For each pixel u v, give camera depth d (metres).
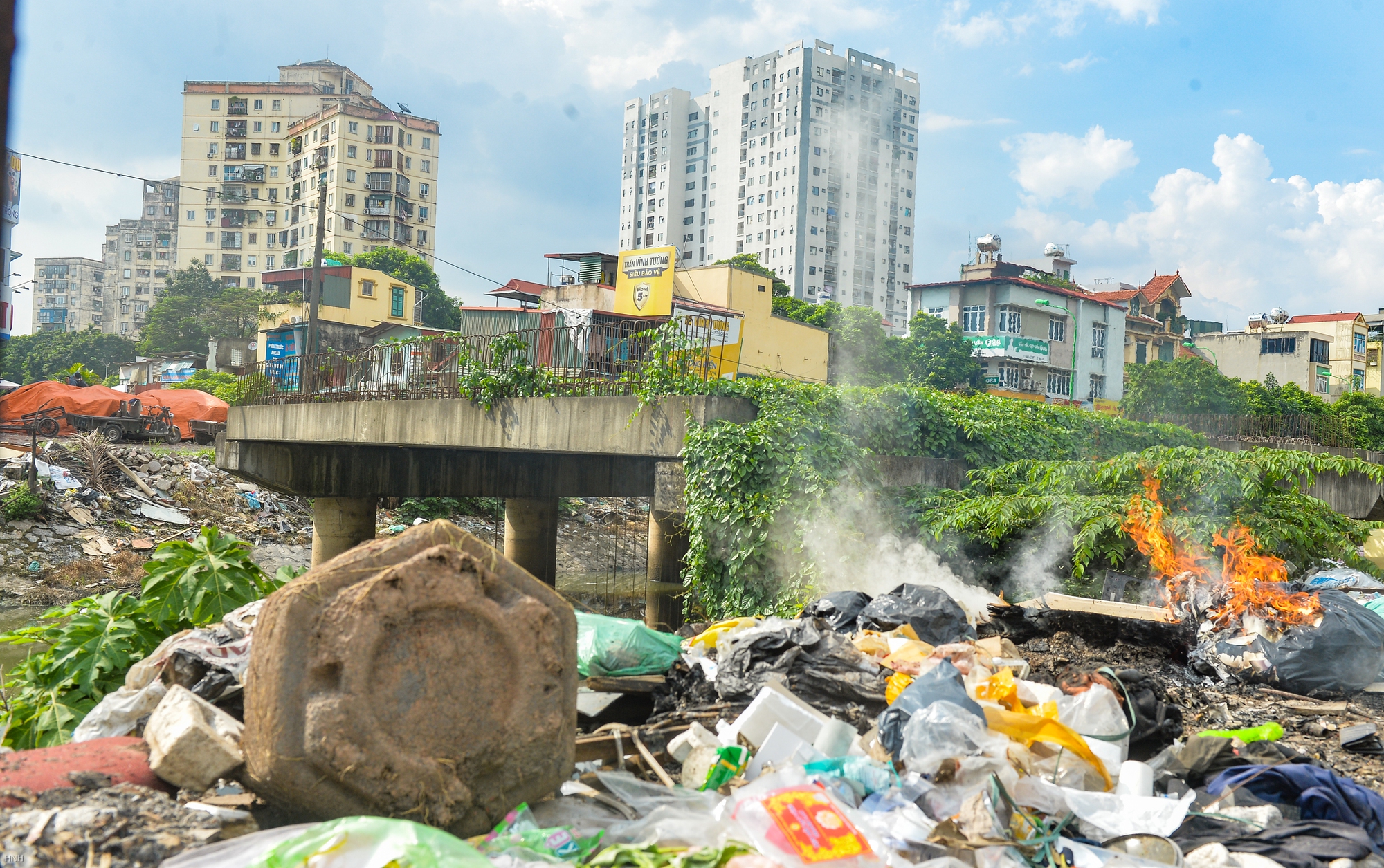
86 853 2.70
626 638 5.61
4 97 2.21
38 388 31.59
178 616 5.91
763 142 101.69
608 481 20.52
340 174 87.00
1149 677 5.49
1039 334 53.00
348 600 3.07
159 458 26.69
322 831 2.67
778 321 33.75
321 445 20.44
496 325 32.25
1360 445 26.44
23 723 5.19
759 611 10.24
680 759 4.30
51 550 20.83
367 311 49.78
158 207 115.69
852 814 3.34
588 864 2.97
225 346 56.56
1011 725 4.19
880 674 5.27
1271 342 63.00
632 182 117.88
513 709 3.31
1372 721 6.36
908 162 105.81
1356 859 3.63
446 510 30.05
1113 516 10.17
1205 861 3.56
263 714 3.03
